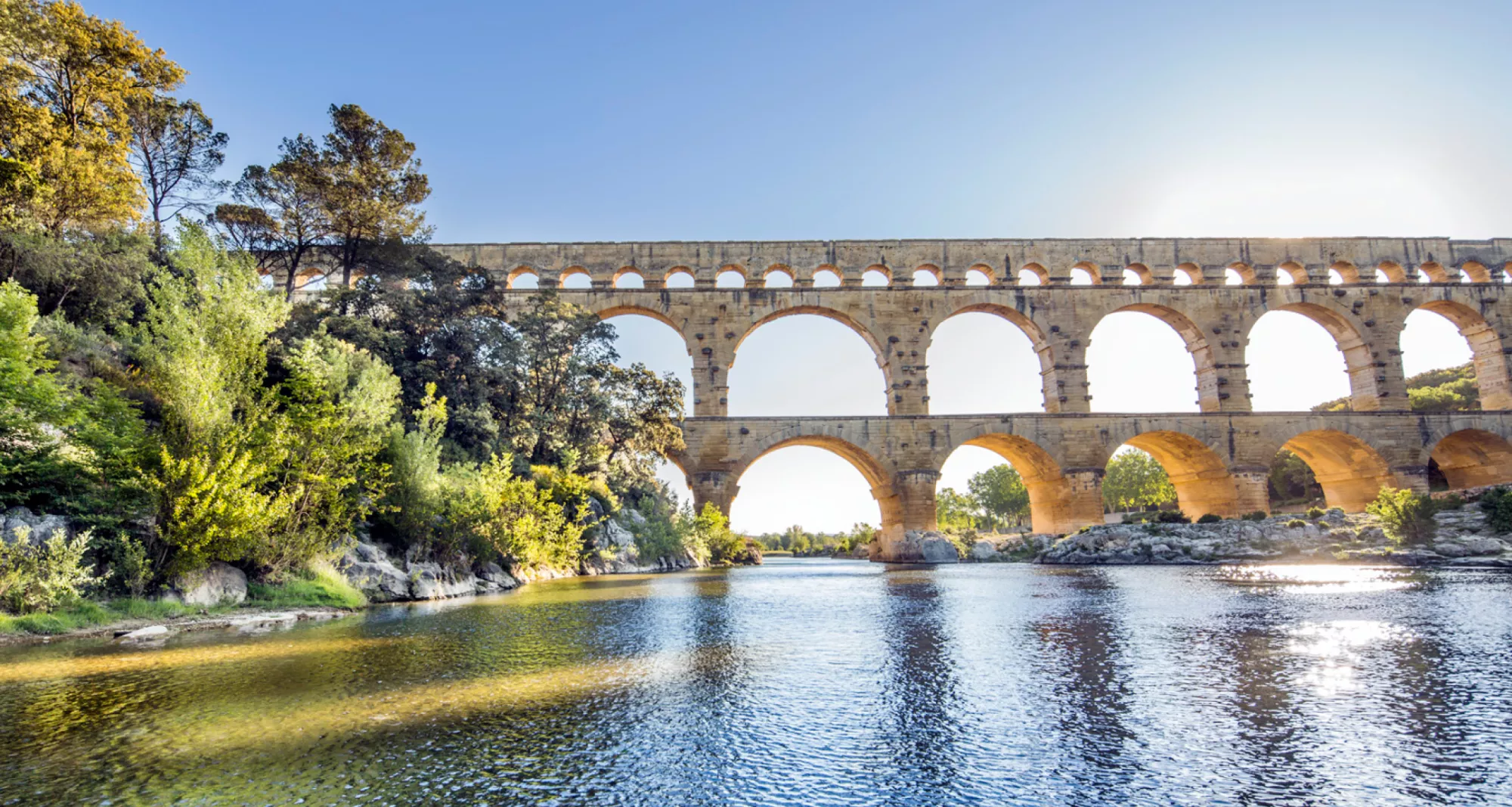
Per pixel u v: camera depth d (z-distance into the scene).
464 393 47.66
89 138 36.69
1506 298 65.56
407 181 50.81
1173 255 66.12
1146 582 32.59
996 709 11.20
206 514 22.53
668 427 58.97
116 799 7.80
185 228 25.94
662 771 8.70
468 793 8.03
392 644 17.56
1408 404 63.56
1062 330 64.06
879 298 64.56
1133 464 120.69
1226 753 9.14
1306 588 27.66
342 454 27.47
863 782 8.30
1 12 35.03
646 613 23.89
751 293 64.12
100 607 20.38
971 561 58.56
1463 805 7.52
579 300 63.12
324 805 7.68
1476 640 16.19
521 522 39.19
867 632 19.17
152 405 28.69
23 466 20.89
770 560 101.75
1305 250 66.44
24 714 11.08
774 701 11.83
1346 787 8.00
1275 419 61.91
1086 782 8.24
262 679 13.48
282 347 35.81
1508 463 63.03
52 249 32.03
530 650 16.67
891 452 61.62
